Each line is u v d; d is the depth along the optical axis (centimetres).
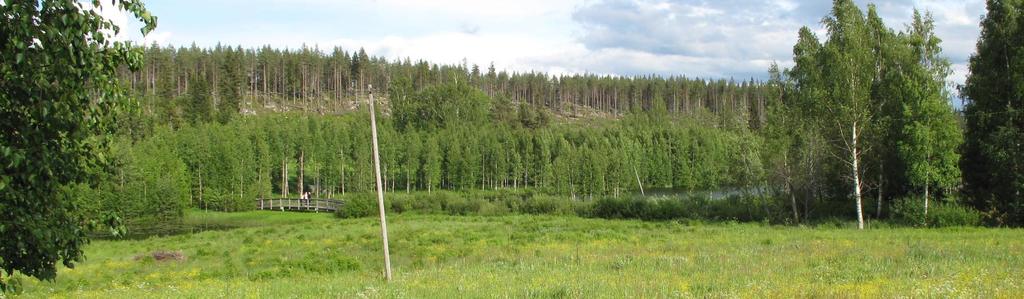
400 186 10206
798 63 4469
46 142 663
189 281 2222
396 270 2244
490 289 1466
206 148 7762
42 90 628
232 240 3844
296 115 12725
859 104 3938
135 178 6038
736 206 4894
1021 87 3644
